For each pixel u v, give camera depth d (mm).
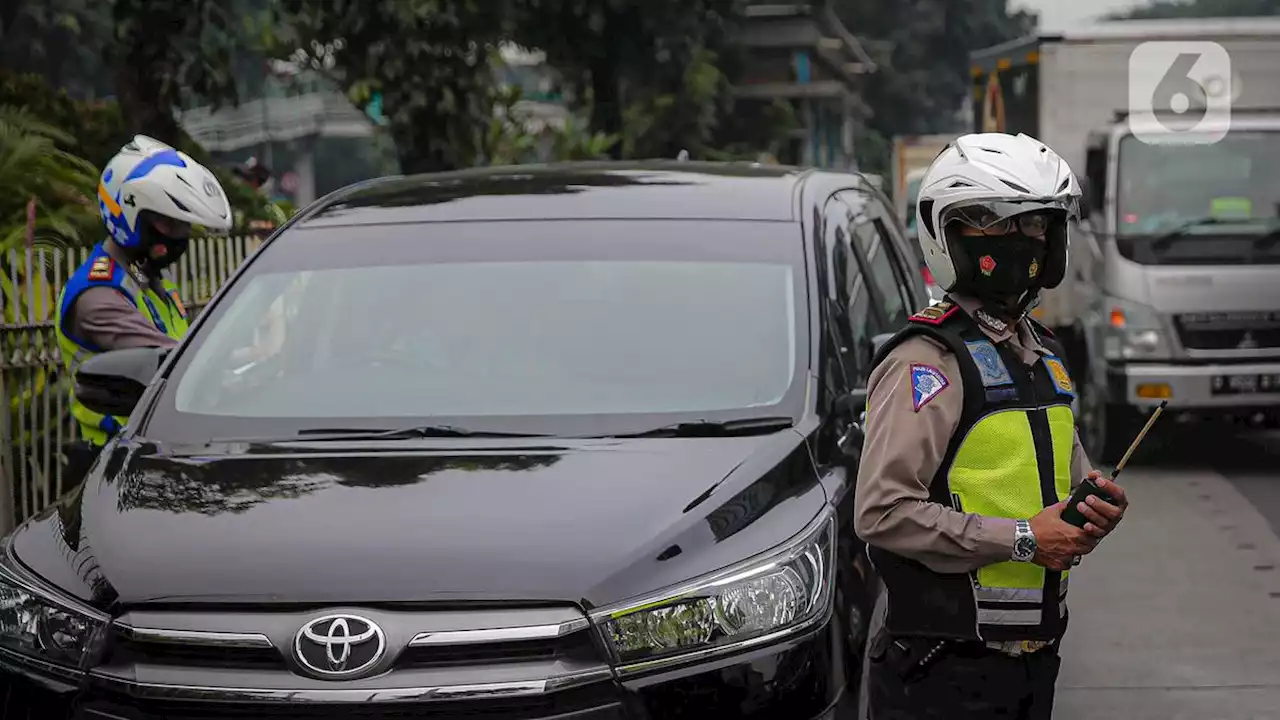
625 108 37469
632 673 4605
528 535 4848
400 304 6516
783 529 5066
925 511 4191
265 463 5516
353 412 5984
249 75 76812
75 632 4801
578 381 6055
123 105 18406
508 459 5441
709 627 4707
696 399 5945
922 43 105562
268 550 4848
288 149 79188
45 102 19141
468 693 4508
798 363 6105
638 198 7059
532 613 4602
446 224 6934
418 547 4797
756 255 6637
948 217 4270
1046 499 4258
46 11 50156
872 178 9492
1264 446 16609
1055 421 4309
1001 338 4309
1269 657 8891
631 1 35562
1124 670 8703
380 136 29484
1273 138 15836
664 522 4934
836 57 65375
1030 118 20859
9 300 10195
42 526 5434
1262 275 15094
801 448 5602
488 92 24406
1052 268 4328
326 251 6836
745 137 54938
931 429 4227
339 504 5113
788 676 4742
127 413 6312
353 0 23016
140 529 5078
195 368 6309
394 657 4547
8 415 10062
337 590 4637
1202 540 12000
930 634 4332
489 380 6094
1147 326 15227
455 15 23172
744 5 39906
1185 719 7867
